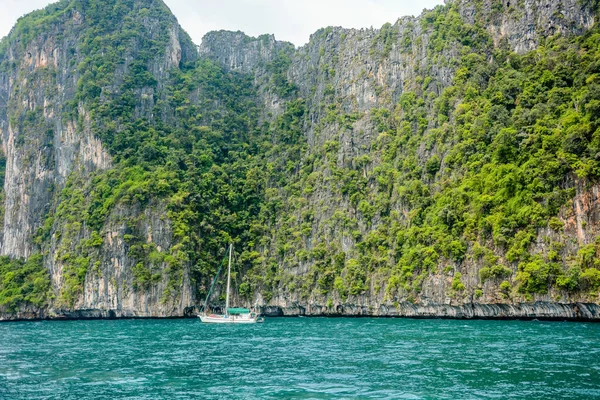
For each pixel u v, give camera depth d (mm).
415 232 117750
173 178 146125
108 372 51656
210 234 145125
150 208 139000
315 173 152625
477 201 107750
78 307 134875
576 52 119188
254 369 52094
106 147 157125
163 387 45031
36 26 189000
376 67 163625
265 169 166250
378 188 137500
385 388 42969
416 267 113938
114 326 107250
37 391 44219
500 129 113562
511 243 99938
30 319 142250
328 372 49688
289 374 49250
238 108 189250
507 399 39031
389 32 166625
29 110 182125
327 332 85250
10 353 65375
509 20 141375
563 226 95312
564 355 55125
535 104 114875
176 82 184250
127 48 175875
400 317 116125
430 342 67562
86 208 146875
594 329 77875
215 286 139875
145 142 158125
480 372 47625
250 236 149750
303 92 184750
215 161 166750
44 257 154250
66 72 178000
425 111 140125
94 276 134500
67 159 166750
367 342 69750
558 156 99000
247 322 112625
